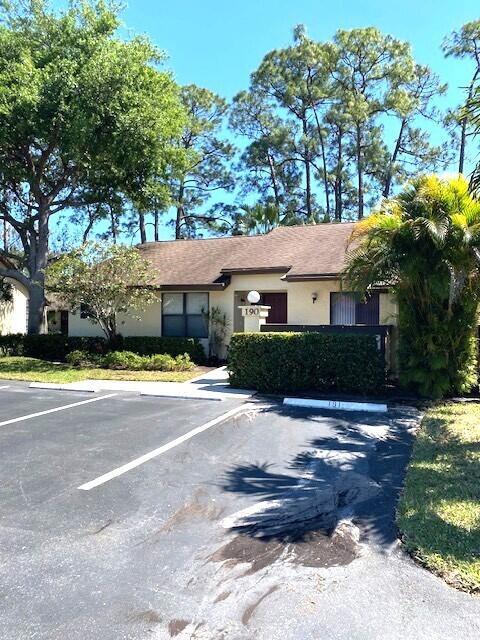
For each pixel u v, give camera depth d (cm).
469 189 771
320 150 3831
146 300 1639
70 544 379
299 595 313
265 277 1606
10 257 2173
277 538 394
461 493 482
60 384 1194
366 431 756
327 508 458
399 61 3547
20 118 1647
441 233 887
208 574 337
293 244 1731
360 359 1035
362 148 3644
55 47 1753
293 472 562
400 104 3459
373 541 390
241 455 625
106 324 1659
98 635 272
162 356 1495
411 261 940
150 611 294
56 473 546
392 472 566
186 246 2034
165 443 675
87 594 311
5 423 788
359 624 284
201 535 397
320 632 277
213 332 1683
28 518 427
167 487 506
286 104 3800
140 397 1030
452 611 296
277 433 736
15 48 1748
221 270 1642
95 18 1820
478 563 349
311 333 1073
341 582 329
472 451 628
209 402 973
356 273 1022
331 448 663
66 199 2102
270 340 1084
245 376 1101
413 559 360
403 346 1041
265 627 281
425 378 1008
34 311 1966
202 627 280
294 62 3659
